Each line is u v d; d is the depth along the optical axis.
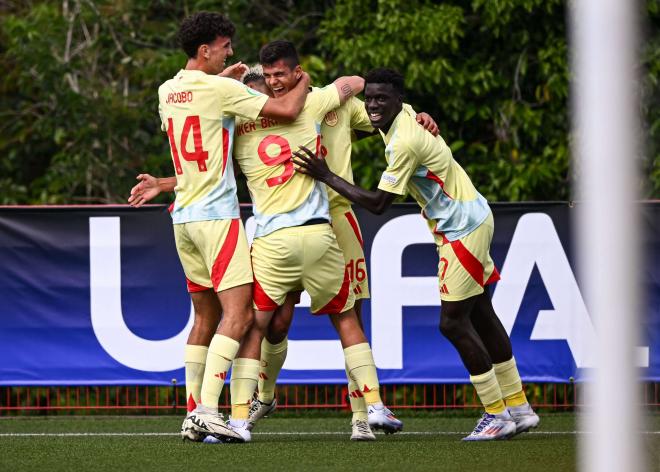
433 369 24.59
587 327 24.36
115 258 24.62
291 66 18.23
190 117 17.97
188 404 19.53
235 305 18.00
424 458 16.42
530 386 28.20
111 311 24.64
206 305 19.42
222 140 18.05
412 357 24.58
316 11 40.69
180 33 18.73
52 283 24.61
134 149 38.59
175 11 40.12
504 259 24.52
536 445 18.33
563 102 35.91
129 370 24.69
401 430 20.94
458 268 18.52
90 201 38.66
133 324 24.66
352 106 19.48
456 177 18.73
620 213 7.78
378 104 18.30
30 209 24.55
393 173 18.12
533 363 24.52
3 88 41.25
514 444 18.48
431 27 34.81
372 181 34.38
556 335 24.45
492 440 19.06
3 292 24.56
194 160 18.02
